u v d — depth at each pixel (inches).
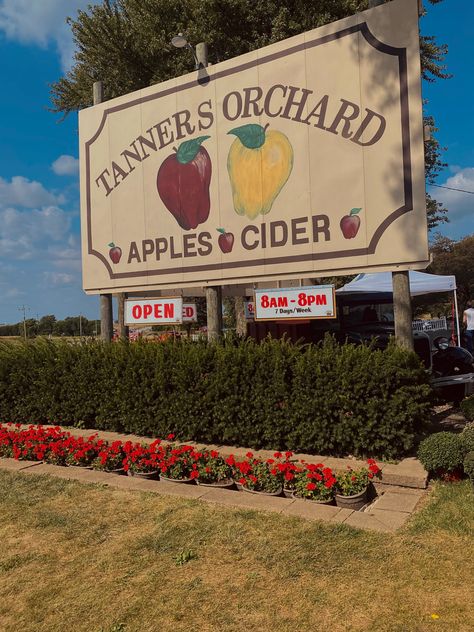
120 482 216.7
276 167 264.2
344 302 331.3
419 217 224.7
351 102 240.7
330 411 221.8
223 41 569.9
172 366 268.1
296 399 230.4
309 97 253.0
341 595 124.5
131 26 609.9
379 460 213.2
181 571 140.3
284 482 194.9
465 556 139.0
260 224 270.7
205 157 290.5
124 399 283.9
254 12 556.4
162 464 217.3
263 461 214.5
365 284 428.8
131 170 323.0
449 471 193.5
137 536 163.8
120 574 141.0
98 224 339.0
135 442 266.8
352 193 241.0
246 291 355.9
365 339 312.3
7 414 340.8
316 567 137.9
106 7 608.1
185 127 298.7
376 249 235.1
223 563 143.2
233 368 245.4
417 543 147.3
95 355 301.1
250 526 164.4
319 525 161.8
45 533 170.6
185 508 182.9
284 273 263.1
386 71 230.8
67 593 133.3
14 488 216.2
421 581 128.3
